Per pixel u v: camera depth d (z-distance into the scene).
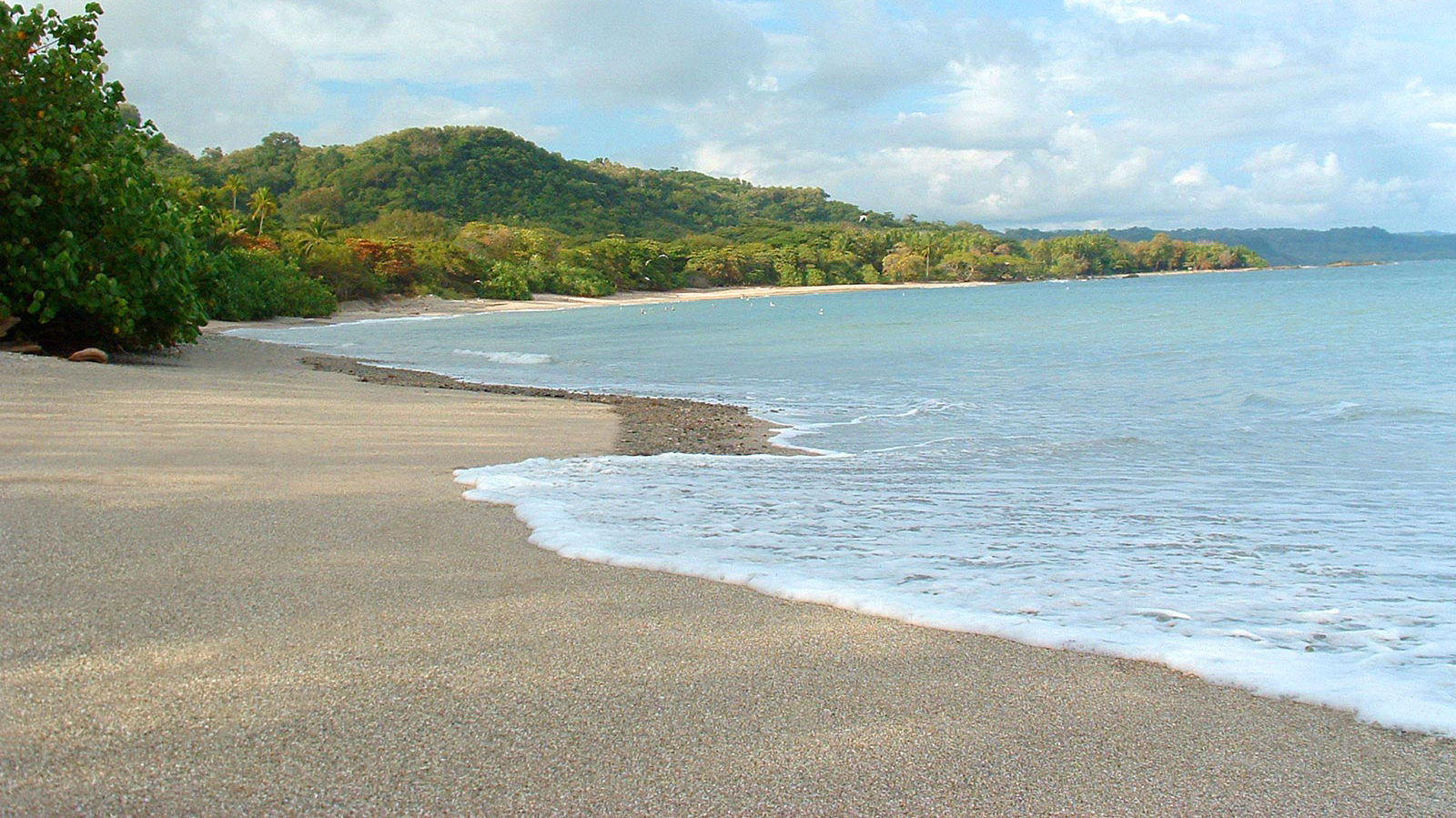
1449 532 5.81
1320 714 2.83
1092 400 14.73
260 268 51.00
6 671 2.91
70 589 3.78
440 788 2.29
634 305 90.19
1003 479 7.91
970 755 2.54
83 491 5.78
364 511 5.54
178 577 3.99
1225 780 2.43
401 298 76.75
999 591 4.22
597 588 4.06
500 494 6.20
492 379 20.33
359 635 3.34
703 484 7.23
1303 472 8.34
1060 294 98.00
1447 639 3.57
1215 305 55.78
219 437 8.77
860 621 3.68
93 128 17.16
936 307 70.94
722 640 3.42
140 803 2.17
